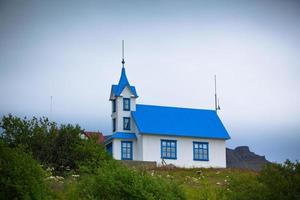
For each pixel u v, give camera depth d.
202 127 117.69
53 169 80.88
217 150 116.81
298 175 55.12
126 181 58.69
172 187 60.81
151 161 108.00
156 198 58.44
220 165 116.25
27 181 55.91
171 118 117.69
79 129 86.69
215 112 122.88
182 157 114.00
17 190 55.16
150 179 59.94
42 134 84.56
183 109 121.19
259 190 55.34
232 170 97.75
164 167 99.94
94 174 67.12
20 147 61.62
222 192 62.09
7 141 83.75
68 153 83.31
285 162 57.19
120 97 117.00
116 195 57.84
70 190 62.53
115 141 113.69
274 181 55.34
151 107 119.19
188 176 87.00
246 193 55.91
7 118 85.38
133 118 116.06
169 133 113.62
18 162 56.44
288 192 54.62
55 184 68.94
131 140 114.25
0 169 55.34
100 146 85.25
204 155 115.81
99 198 58.03
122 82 119.06
